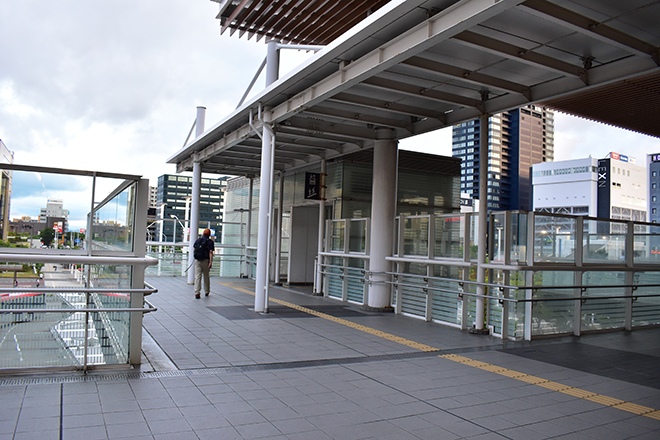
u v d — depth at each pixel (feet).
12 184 16.29
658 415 15.33
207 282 39.40
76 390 14.97
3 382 15.33
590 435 13.50
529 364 21.50
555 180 398.62
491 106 28.19
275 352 21.61
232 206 65.46
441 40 17.90
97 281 17.31
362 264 39.34
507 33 19.86
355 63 22.39
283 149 43.70
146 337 23.56
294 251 51.70
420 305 33.35
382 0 29.81
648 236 33.86
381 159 35.94
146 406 13.98
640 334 30.81
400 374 18.93
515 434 13.30
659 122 38.78
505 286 26.55
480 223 28.32
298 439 12.26
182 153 48.44
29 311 15.94
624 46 19.69
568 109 35.70
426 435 12.96
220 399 14.96
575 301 29.96
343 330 27.63
